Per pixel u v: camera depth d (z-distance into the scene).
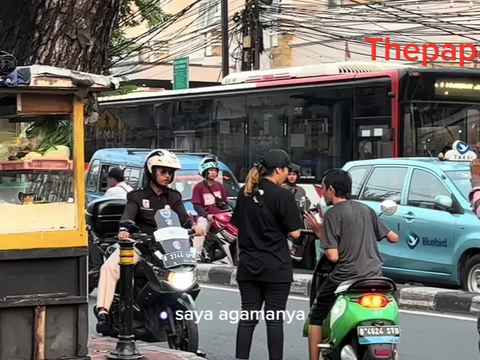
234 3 31.64
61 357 5.46
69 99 5.50
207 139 16.88
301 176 14.73
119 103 19.16
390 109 13.24
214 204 12.05
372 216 5.98
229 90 16.39
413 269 10.48
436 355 7.48
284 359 7.43
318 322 6.12
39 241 5.35
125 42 25.19
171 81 34.25
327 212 5.96
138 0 22.23
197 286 6.75
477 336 8.25
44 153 5.49
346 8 26.34
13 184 5.50
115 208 8.80
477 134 13.34
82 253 5.49
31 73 5.21
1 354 5.27
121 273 6.56
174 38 31.67
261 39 22.81
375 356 5.39
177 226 6.81
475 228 9.80
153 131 18.25
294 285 11.05
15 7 6.71
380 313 5.49
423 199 10.52
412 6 24.95
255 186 6.48
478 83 13.38
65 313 5.48
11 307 5.28
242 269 6.51
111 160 14.91
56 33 6.62
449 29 24.44
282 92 15.27
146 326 6.82
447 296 9.53
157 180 7.00
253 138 15.84
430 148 13.15
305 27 25.25
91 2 6.68
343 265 5.87
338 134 14.15
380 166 11.24
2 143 5.55
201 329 8.81
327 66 14.76
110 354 6.54
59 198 5.52
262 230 6.43
